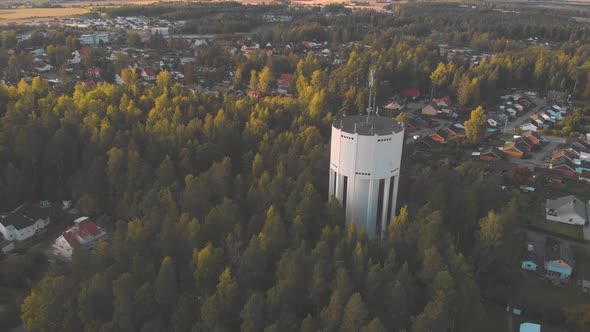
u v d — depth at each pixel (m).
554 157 134.25
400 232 73.25
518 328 71.56
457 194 87.81
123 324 59.59
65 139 105.06
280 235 72.25
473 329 70.56
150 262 68.50
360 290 63.25
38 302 62.34
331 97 165.88
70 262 73.06
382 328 53.84
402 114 138.25
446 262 67.00
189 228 73.19
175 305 63.28
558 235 96.56
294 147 102.50
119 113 118.69
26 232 92.75
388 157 79.12
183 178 98.56
